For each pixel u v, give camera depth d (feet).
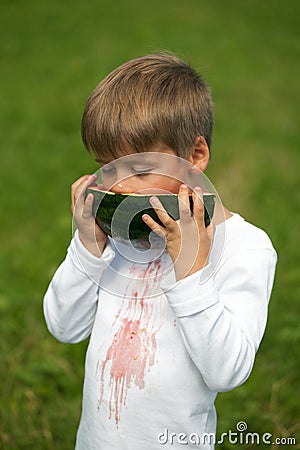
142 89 7.90
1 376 14.19
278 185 27.17
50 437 12.34
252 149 31.73
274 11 60.49
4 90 40.29
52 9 57.77
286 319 16.15
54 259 20.57
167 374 7.82
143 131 7.70
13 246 21.98
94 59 45.70
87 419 8.35
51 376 14.38
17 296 17.54
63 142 32.96
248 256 7.97
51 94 39.73
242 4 62.54
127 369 7.97
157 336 7.94
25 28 52.80
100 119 7.83
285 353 14.88
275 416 12.72
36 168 29.53
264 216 23.71
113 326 8.24
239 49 48.93
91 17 55.98
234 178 27.94
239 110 37.47
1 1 59.47
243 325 7.68
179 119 7.89
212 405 8.25
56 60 46.01
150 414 7.88
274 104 38.70
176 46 48.75
